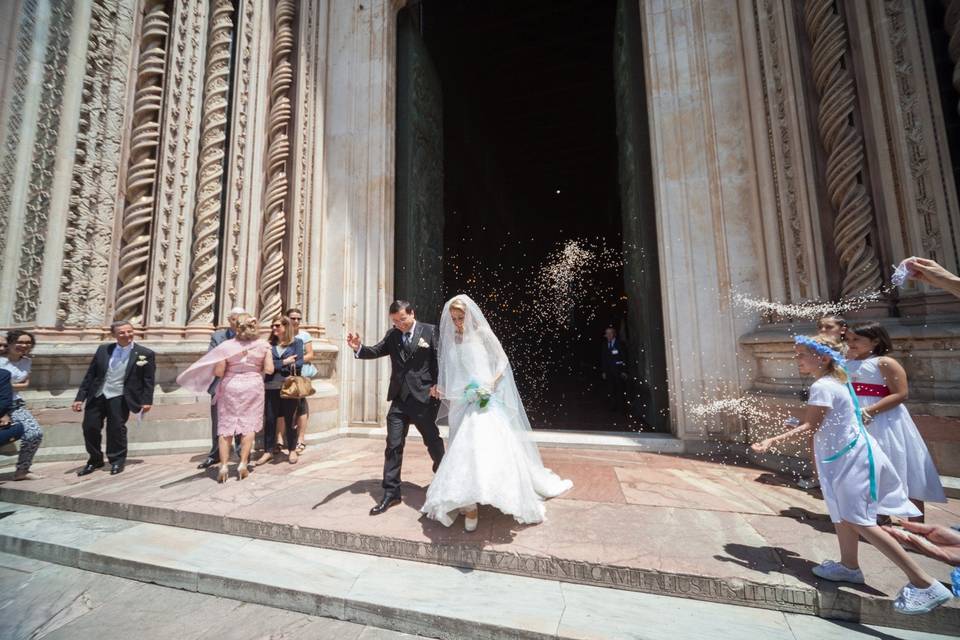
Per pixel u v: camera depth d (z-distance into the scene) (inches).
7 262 189.8
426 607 82.0
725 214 184.7
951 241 134.6
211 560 101.6
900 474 96.5
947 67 143.9
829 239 162.6
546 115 534.0
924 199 139.7
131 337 166.1
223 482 144.5
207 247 209.2
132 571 101.7
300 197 230.4
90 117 200.7
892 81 147.3
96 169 200.1
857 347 106.0
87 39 201.5
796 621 77.0
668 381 192.9
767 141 176.2
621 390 292.4
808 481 132.6
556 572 90.1
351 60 250.8
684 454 177.8
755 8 184.5
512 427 121.0
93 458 160.4
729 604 81.6
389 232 239.1
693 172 191.2
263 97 228.5
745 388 173.9
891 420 99.2
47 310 186.7
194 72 215.3
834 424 82.4
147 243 203.5
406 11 268.2
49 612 90.3
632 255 234.8
